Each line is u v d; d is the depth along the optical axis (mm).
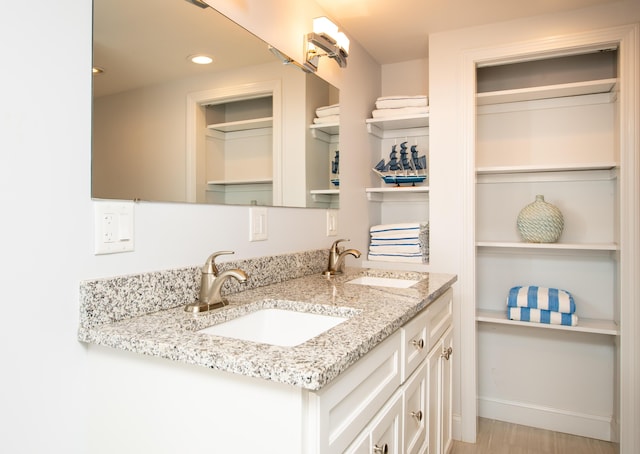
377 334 906
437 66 2279
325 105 1989
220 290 1182
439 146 2283
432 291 1418
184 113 1195
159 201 1116
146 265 1079
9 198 792
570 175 2326
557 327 2156
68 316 897
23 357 822
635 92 1930
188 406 808
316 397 707
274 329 1256
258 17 1503
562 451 2119
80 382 928
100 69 964
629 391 1971
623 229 1968
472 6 1982
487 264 2535
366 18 2100
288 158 1690
